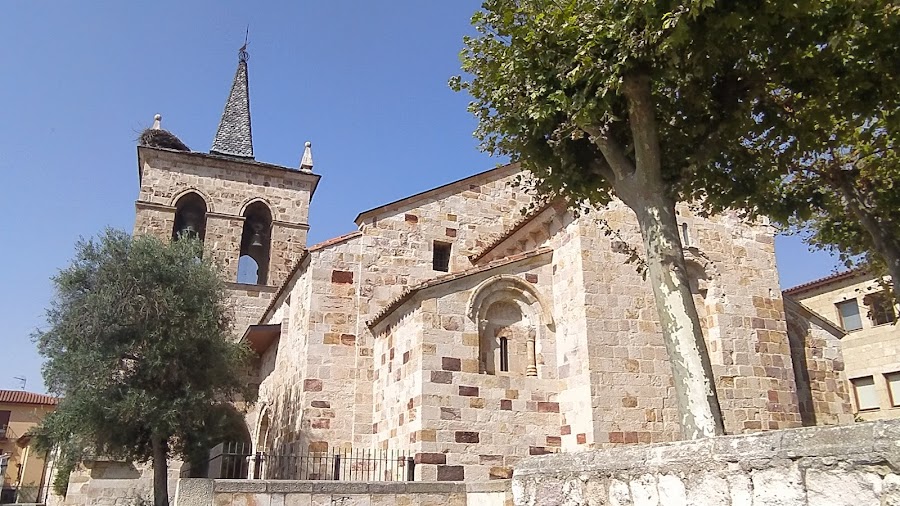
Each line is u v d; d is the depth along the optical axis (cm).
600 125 1173
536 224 2067
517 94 1216
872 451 452
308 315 2200
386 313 2042
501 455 1742
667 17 954
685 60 1073
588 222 1884
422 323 1786
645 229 1096
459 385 1762
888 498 436
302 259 2327
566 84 1112
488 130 1330
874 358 3117
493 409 1773
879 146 1395
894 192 1416
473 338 1816
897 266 1390
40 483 5562
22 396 6291
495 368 1842
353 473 2059
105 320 2034
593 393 1723
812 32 1093
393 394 1945
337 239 2295
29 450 5659
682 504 579
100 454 2169
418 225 2408
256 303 3422
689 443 589
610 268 1859
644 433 1731
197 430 2136
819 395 2195
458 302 1836
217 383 2222
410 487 1320
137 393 1969
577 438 1750
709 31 1011
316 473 2044
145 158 3531
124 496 2798
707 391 948
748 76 1154
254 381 3044
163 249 2255
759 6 992
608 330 1794
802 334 2256
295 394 2269
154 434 1975
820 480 479
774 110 1259
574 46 1112
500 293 1911
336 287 2250
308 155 3959
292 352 2425
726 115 1167
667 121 1219
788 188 1502
